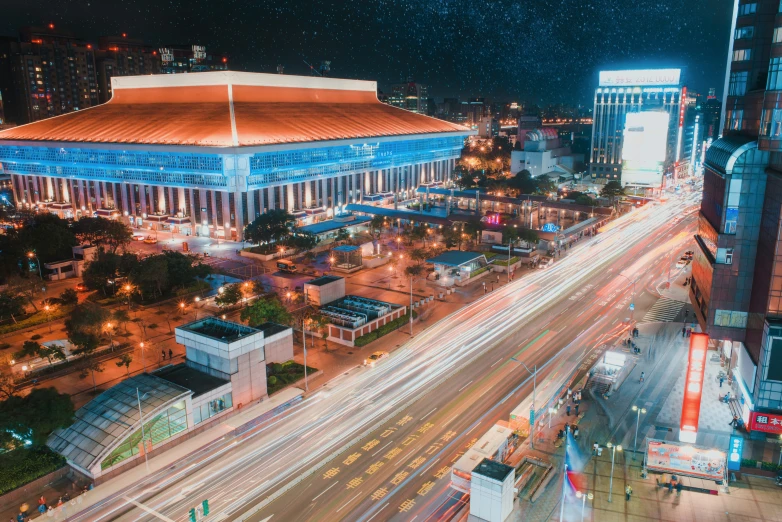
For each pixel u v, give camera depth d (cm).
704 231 9338
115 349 10119
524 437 7475
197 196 18625
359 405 8294
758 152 7481
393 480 6606
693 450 6594
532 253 16325
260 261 15938
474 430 7606
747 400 7569
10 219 18888
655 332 10969
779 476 6569
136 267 12356
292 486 6519
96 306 9562
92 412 7188
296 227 17250
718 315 8138
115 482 6575
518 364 9531
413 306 12288
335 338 10538
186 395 7394
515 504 6019
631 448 7231
